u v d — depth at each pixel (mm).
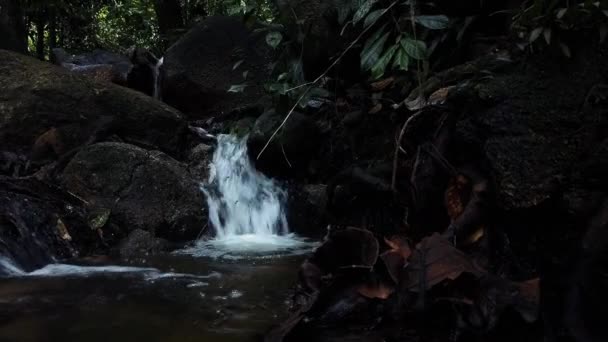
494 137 2307
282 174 4816
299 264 3344
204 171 5078
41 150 4695
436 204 2648
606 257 1856
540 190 2119
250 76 6582
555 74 2373
